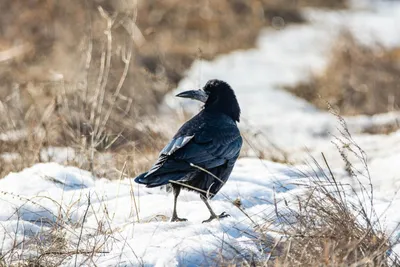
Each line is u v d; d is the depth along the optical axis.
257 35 33.88
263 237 8.36
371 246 7.84
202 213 9.71
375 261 7.56
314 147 16.03
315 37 33.81
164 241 8.33
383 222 8.87
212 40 31.08
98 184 11.03
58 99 14.45
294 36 34.06
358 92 23.62
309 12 38.84
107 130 14.45
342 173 11.73
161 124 16.03
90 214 9.59
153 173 9.52
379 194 10.26
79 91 15.44
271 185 10.85
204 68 26.30
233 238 8.43
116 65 17.53
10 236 8.55
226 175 10.30
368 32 33.03
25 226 8.96
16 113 15.56
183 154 9.79
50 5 24.00
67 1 23.98
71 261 7.97
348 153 14.00
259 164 12.12
